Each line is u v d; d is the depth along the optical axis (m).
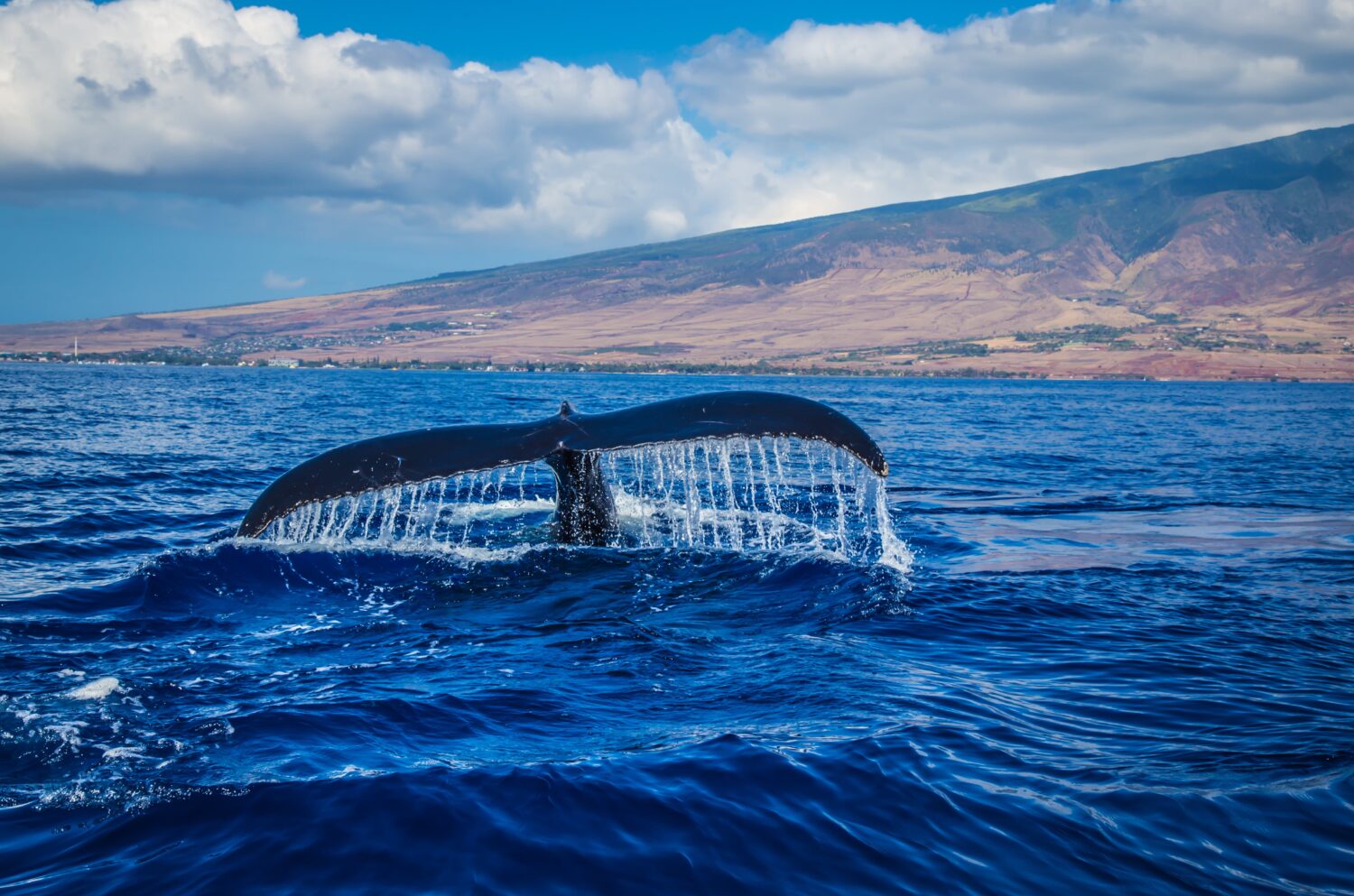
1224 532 14.23
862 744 5.76
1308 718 6.32
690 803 5.04
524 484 17.67
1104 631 8.50
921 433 37.84
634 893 4.27
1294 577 10.84
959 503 17.31
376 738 5.80
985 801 5.11
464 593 9.12
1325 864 4.54
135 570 9.96
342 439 29.95
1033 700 6.65
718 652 7.58
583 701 6.50
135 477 19.22
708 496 16.28
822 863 4.55
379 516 13.02
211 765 5.35
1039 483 21.16
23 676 6.77
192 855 4.45
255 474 20.47
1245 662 7.59
